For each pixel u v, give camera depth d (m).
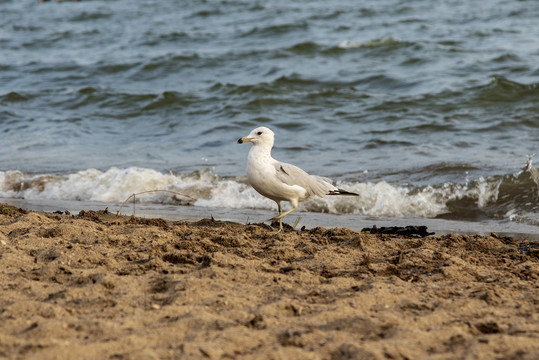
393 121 15.87
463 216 9.58
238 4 38.22
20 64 25.22
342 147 13.83
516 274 5.21
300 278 4.92
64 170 12.66
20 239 5.99
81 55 27.17
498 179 10.41
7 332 3.64
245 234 6.62
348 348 3.42
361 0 37.44
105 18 38.28
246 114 17.19
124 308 4.12
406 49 23.77
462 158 12.23
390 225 8.70
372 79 20.16
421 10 32.97
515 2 33.25
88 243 5.97
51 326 3.65
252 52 24.28
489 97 17.33
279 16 33.53
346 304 4.25
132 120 17.78
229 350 3.39
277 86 19.56
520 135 14.14
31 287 4.52
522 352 3.41
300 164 12.51
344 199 10.19
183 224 7.60
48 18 39.62
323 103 17.92
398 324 3.86
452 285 4.82
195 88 20.52
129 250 5.72
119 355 3.29
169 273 5.02
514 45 23.48
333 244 6.41
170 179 11.47
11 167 12.94
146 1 43.97
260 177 7.16
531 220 8.95
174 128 16.66
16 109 18.86
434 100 17.42
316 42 25.91
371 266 5.38
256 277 4.88
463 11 31.89
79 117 17.98
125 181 11.20
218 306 4.18
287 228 7.60
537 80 18.52
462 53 22.66
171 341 3.52
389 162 12.30
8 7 46.91
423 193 10.30
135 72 23.28
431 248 6.16
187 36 29.56
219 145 14.66
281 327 3.77
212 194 10.74
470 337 3.66
